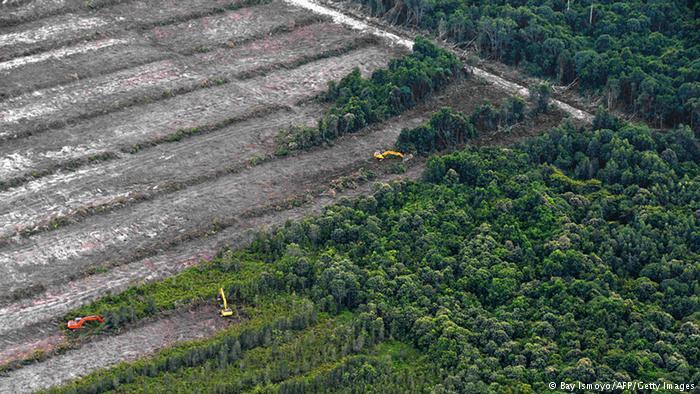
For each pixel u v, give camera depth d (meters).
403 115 152.25
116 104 151.75
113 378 109.12
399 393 109.06
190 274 123.88
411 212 131.38
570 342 113.19
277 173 140.75
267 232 128.75
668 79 152.88
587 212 132.12
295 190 138.00
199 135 147.12
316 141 145.88
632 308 116.94
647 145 141.62
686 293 119.62
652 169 137.62
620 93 153.75
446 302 118.69
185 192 136.75
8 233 128.62
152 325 117.44
